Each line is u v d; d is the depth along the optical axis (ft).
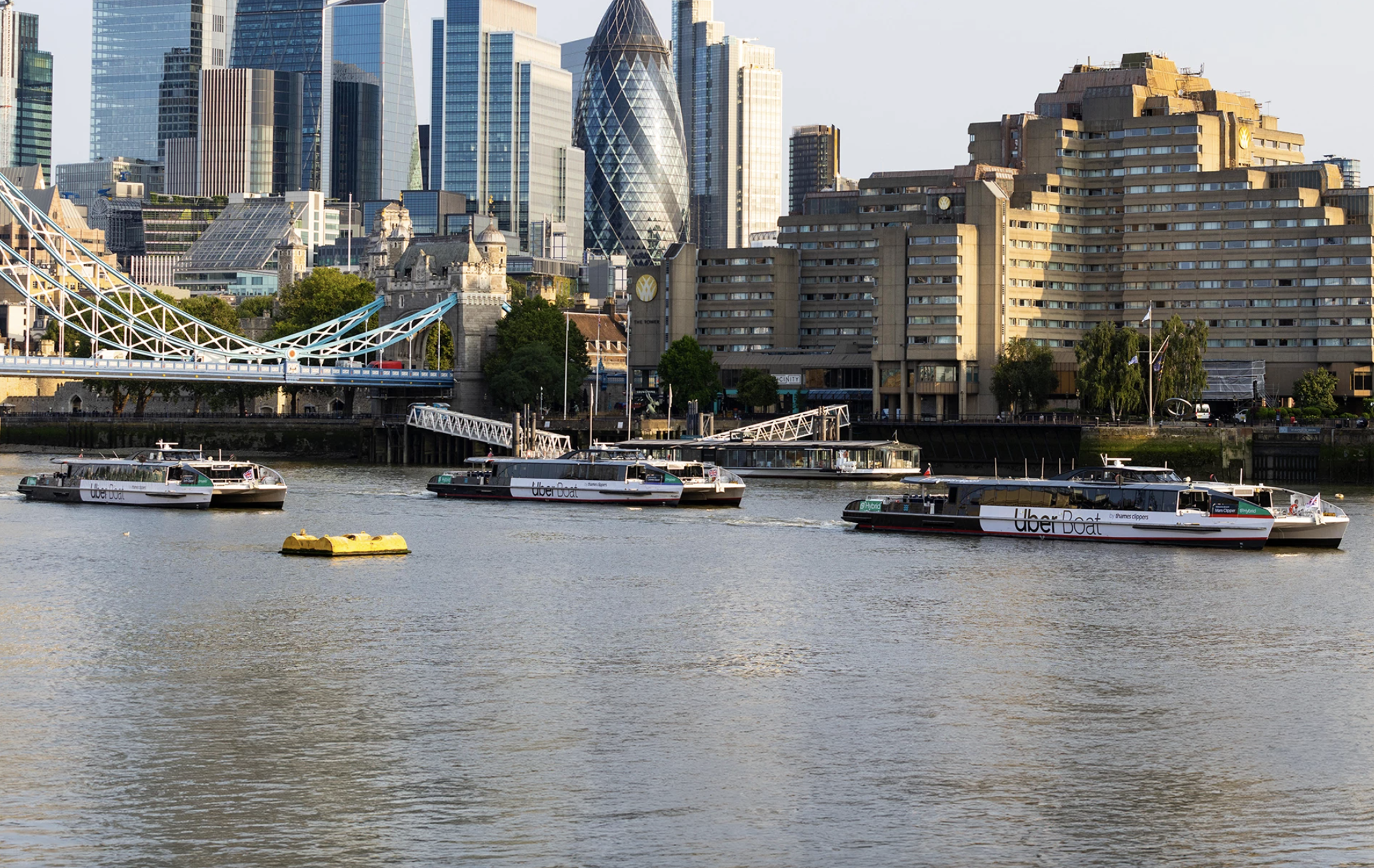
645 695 296.51
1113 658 334.24
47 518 596.70
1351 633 363.76
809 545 520.01
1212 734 272.31
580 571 454.40
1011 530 544.62
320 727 271.08
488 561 474.49
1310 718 283.18
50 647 336.49
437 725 272.72
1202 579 445.37
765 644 345.72
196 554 489.67
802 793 236.63
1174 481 547.49
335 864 206.69
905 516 560.61
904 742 264.93
